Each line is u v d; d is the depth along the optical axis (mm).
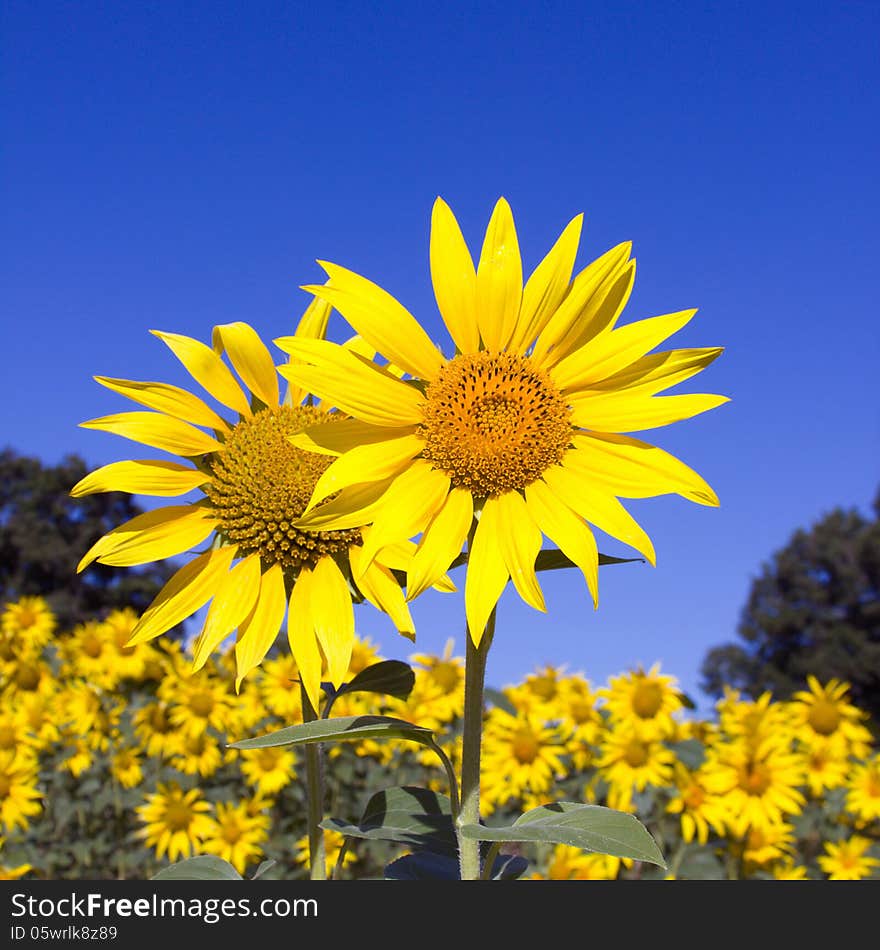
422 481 485
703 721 1380
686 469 476
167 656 1674
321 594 524
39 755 1654
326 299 488
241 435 556
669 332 498
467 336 509
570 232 513
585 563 458
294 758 1494
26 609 1852
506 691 1493
